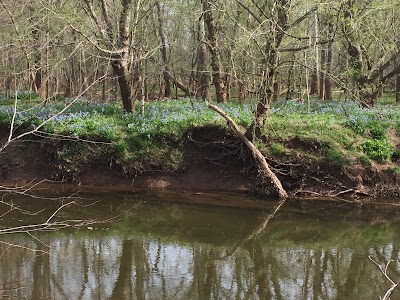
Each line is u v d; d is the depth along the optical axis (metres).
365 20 16.09
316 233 11.51
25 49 17.33
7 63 21.78
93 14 15.51
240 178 14.56
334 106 18.48
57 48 19.66
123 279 8.48
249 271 9.16
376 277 8.84
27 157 15.52
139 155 14.93
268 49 12.97
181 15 21.84
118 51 15.11
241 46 12.99
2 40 19.97
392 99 26.95
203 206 13.23
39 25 17.36
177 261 9.55
